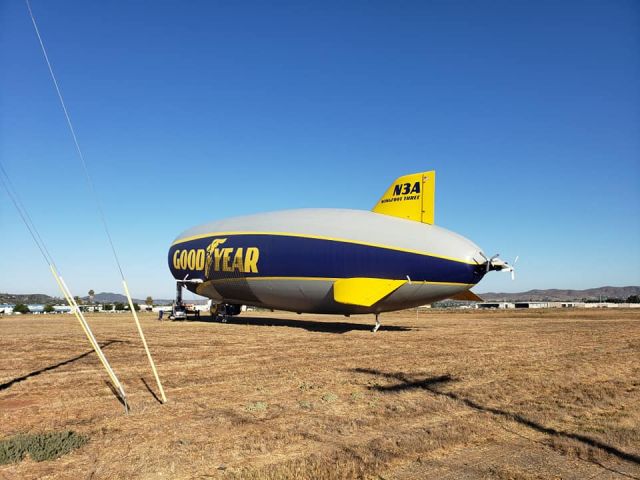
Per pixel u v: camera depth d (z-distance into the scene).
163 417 11.23
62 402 12.82
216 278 44.66
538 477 7.66
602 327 46.53
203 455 8.56
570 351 24.89
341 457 8.38
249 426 10.45
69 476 7.55
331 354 23.23
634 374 17.86
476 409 12.22
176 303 60.56
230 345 27.45
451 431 10.05
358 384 15.35
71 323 56.03
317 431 10.07
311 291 37.38
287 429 10.18
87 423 10.70
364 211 38.44
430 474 7.74
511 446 9.27
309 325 47.69
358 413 11.62
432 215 36.59
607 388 14.88
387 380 16.05
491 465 8.20
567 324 52.44
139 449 8.87
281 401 12.91
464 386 15.12
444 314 96.50
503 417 11.33
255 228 40.97
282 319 62.66
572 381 16.12
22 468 7.89
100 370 18.22
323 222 37.00
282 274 38.12
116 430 10.15
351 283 34.69
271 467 7.87
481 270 34.09
